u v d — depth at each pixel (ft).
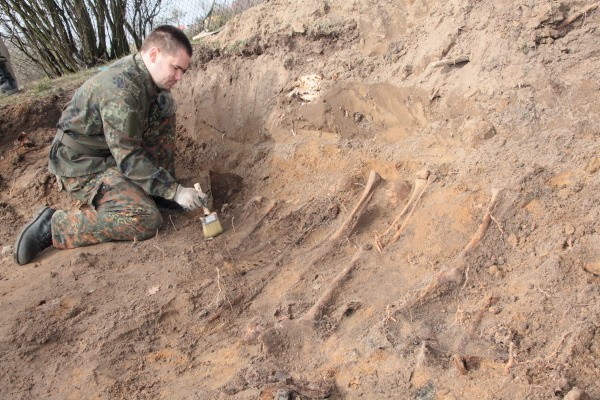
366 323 8.70
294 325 8.88
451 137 11.50
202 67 17.47
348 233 10.86
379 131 13.01
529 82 10.60
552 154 9.71
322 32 14.34
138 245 12.46
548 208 9.07
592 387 6.55
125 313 10.13
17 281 11.87
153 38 12.21
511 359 7.13
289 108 14.42
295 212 12.06
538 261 8.48
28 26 24.17
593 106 9.89
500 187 9.70
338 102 13.43
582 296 7.59
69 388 8.71
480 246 9.13
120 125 12.09
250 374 8.13
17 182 16.42
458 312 8.19
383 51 13.42
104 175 12.87
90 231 12.53
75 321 10.16
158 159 14.34
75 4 24.20
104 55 25.96
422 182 10.94
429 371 7.41
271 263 11.03
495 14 11.57
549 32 10.70
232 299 10.16
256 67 15.79
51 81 20.76
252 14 16.55
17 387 8.89
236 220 12.91
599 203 8.65
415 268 9.52
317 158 13.48
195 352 9.24
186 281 10.86
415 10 13.23
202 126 16.92
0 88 19.84
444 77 11.89
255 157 14.85
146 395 8.40
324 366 8.20
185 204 12.25
